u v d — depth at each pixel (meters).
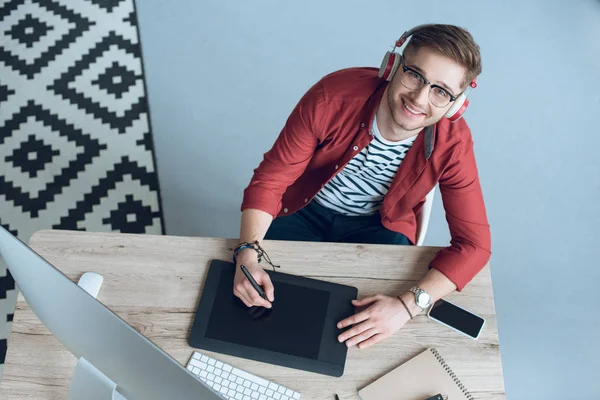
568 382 2.11
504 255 2.34
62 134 2.59
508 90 2.68
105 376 1.05
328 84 1.46
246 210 1.54
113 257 1.45
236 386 1.29
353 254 1.47
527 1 2.91
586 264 2.32
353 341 1.34
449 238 2.39
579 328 2.21
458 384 1.29
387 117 1.39
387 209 1.65
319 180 1.67
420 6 2.90
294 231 1.80
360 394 1.28
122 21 2.86
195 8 2.89
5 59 2.77
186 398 0.90
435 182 1.51
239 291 1.38
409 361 1.32
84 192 2.47
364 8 2.89
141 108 2.65
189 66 2.75
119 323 0.87
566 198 2.45
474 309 1.40
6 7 2.90
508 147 2.56
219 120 2.62
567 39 2.82
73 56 2.77
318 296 1.40
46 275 0.92
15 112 2.64
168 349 1.34
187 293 1.41
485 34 2.83
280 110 2.65
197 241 1.48
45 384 1.29
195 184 2.49
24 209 2.44
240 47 2.79
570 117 2.62
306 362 1.32
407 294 1.39
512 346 2.17
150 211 2.43
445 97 1.27
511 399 2.09
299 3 2.90
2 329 2.19
